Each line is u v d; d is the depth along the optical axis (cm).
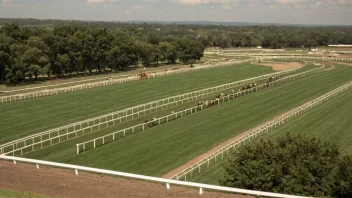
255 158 2164
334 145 2258
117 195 1819
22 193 1811
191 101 5650
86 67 9938
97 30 10244
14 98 5741
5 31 9281
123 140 3709
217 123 4341
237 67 10125
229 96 5841
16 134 3928
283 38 19875
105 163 3058
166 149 3416
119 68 10775
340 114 4616
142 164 3036
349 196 1925
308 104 5072
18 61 7862
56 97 5919
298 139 2264
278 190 2006
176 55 12394
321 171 2039
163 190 1889
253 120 4475
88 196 1809
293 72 8869
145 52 11350
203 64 11538
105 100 5725
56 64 8769
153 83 7419
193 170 2886
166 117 4659
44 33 9369
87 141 3453
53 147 3509
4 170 2192
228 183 2106
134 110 5078
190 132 3972
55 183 1978
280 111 4934
